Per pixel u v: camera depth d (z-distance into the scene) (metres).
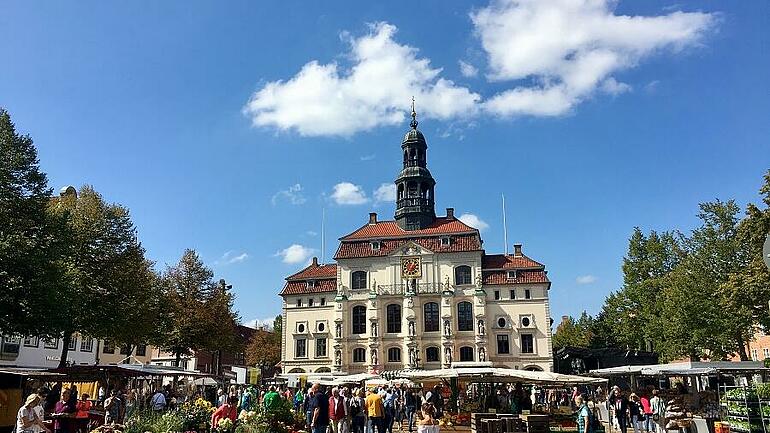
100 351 67.50
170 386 53.28
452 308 79.88
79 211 49.47
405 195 90.56
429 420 23.39
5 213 39.59
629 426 38.47
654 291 61.69
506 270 81.44
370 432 32.06
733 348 47.31
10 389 27.92
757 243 39.31
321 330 85.31
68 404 26.98
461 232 84.06
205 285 66.00
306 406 30.39
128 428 20.36
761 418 23.77
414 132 93.69
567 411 36.81
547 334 77.88
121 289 49.25
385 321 82.19
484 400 38.28
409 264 83.31
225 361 107.25
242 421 23.20
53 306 36.94
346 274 85.12
